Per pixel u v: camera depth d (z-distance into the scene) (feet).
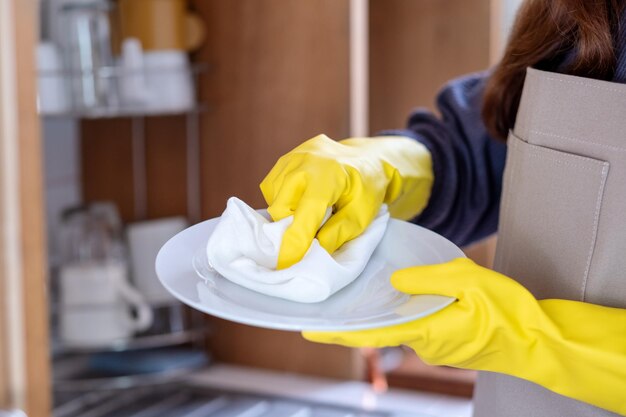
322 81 4.39
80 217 4.21
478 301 1.78
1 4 3.20
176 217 4.79
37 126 3.34
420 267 1.81
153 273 4.37
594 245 2.04
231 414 4.16
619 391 1.80
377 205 1.99
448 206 2.60
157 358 4.49
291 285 1.71
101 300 4.17
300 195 1.88
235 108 4.60
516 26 2.30
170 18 4.32
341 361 4.53
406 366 4.57
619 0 2.06
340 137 4.38
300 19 4.39
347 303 1.75
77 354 4.64
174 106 4.35
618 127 1.98
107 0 4.42
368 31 4.79
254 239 1.82
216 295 1.69
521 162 2.17
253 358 4.73
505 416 2.28
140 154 4.83
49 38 4.38
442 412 4.15
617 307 2.03
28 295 3.37
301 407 4.24
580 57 2.09
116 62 4.32
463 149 2.65
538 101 2.11
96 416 4.14
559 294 2.11
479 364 1.88
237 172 4.65
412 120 2.86
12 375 3.36
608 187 2.00
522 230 2.18
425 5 4.66
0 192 3.28
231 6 4.52
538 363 1.82
